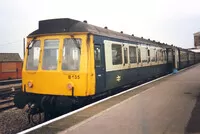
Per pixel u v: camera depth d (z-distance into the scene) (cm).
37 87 927
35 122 981
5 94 1619
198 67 3497
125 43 1256
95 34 934
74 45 880
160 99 970
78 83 856
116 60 1130
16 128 910
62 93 879
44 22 945
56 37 905
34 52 950
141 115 715
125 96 1039
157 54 1955
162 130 573
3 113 1122
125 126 609
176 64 2703
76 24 910
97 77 935
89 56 877
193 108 803
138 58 1459
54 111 898
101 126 614
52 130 590
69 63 878
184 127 595
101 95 1026
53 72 893
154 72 1844
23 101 962
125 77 1238
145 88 1298
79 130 587
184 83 1520
